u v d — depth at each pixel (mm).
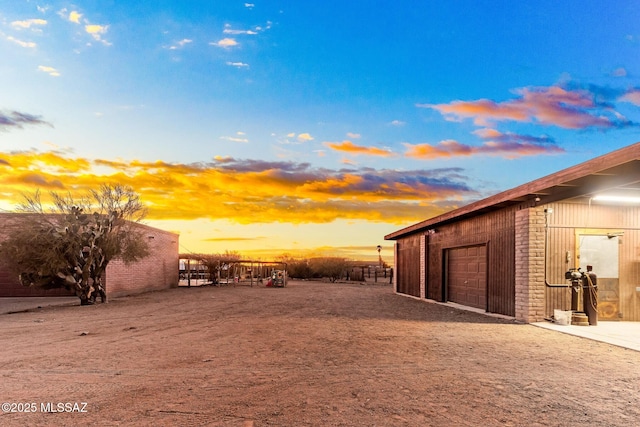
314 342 9898
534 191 11180
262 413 5309
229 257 44188
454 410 5453
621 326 12297
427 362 7977
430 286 21641
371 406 5578
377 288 32500
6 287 23766
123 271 24938
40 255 18328
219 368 7496
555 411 5441
